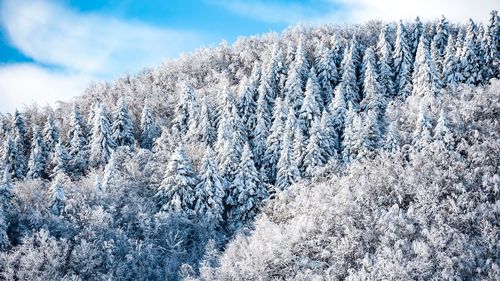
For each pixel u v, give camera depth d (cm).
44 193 5350
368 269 3716
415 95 6694
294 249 4222
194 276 4412
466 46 6969
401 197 4459
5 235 4394
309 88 6706
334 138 6053
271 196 5522
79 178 6147
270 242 4297
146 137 7056
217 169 5647
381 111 6750
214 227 5219
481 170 4612
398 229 4053
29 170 6531
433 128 5447
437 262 3669
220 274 4147
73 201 4950
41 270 4200
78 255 4319
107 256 4472
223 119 6209
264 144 6291
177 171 5353
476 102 5741
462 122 5428
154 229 4950
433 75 6575
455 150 5041
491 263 3631
